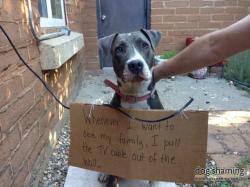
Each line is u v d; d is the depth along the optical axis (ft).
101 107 1.93
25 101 2.32
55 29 3.77
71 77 4.49
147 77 2.09
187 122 1.81
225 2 6.38
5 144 1.93
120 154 1.95
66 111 3.96
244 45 1.21
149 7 6.54
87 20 6.52
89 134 1.98
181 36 6.55
